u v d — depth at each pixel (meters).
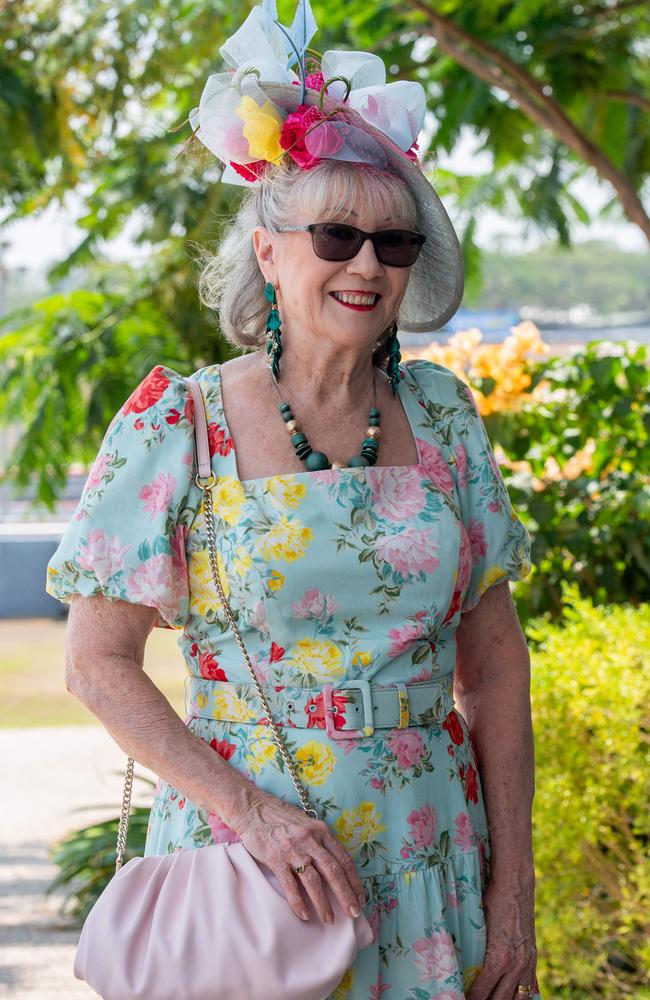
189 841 1.97
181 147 2.21
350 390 2.11
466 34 5.14
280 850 1.86
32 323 6.46
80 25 6.17
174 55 6.16
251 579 1.96
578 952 3.74
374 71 2.12
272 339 2.10
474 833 2.09
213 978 1.78
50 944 5.30
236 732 1.99
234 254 2.19
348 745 1.97
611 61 5.57
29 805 7.80
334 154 1.99
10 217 6.86
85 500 2.01
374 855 1.97
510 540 2.22
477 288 6.89
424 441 2.17
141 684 1.98
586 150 5.29
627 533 4.61
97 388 6.24
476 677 2.27
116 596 1.98
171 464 2.01
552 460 4.77
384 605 2.00
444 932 1.99
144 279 6.55
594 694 3.61
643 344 4.75
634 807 3.76
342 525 1.99
